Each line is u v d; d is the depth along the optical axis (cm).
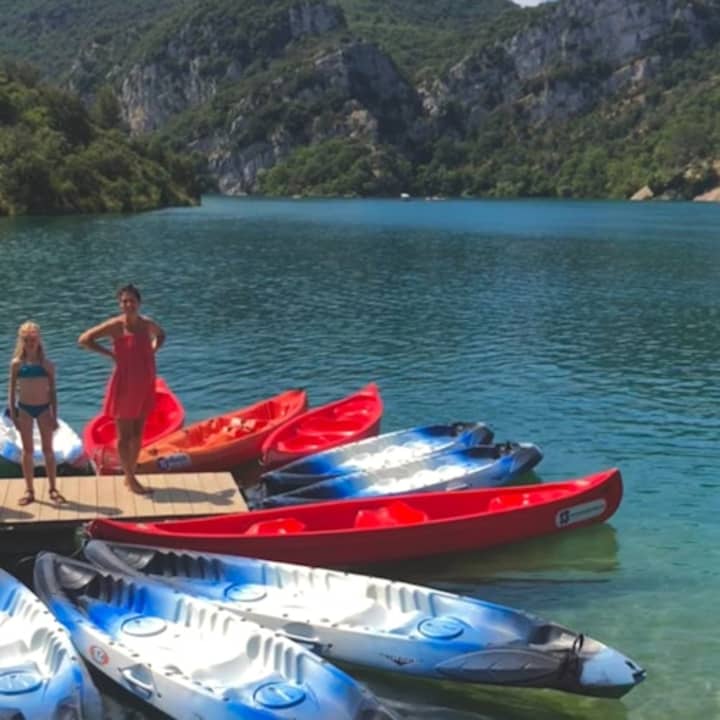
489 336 2984
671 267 5219
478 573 1293
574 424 2030
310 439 1711
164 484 1384
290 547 1230
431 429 1684
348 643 1023
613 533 1440
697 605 1217
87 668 998
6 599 1052
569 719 970
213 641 991
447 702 995
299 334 2964
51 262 4869
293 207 14425
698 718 970
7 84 12306
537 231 8525
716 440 1922
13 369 1264
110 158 11338
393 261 5312
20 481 1378
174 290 3906
